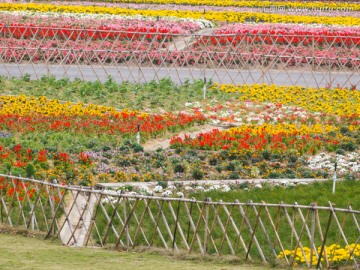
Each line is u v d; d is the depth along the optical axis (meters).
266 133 62.34
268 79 82.88
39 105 70.25
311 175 55.12
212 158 57.69
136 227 45.41
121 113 67.00
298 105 72.19
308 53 88.31
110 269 36.12
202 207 43.53
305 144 60.53
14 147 57.12
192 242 41.34
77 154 58.66
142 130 63.62
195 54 88.19
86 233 44.59
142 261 39.06
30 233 44.41
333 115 68.88
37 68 86.06
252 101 73.69
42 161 55.44
